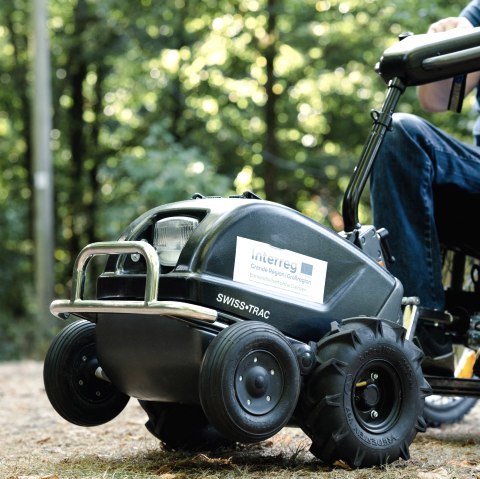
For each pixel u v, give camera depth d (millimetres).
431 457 4082
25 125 23891
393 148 4387
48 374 3881
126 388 3781
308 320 3648
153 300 3328
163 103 22391
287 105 22297
